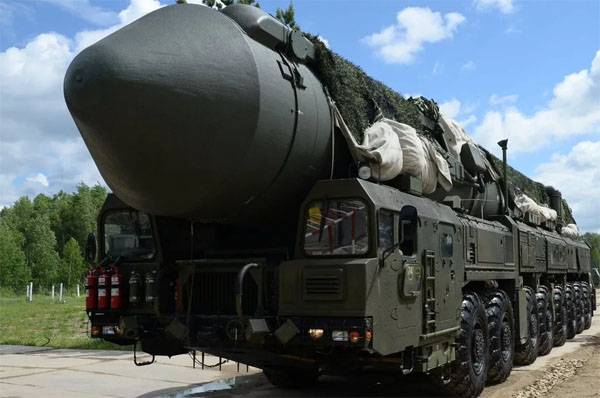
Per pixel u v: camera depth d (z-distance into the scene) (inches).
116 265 254.8
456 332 275.9
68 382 341.4
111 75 189.9
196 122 199.3
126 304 251.8
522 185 512.1
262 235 256.5
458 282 283.4
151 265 249.3
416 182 266.1
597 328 692.7
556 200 614.5
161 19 211.5
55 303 1312.7
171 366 402.3
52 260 2647.6
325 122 238.8
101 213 264.7
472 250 312.7
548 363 417.1
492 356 322.0
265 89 210.1
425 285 246.1
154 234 249.4
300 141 225.6
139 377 360.5
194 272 240.8
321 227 221.8
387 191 234.7
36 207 3634.4
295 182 232.4
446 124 347.9
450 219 282.5
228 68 204.8
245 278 234.8
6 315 874.8
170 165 202.4
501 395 301.0
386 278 218.2
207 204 215.2
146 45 198.1
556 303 514.0
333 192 221.1
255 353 237.3
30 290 1568.7
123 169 205.6
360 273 207.9
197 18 213.3
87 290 254.1
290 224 248.4
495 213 412.5
